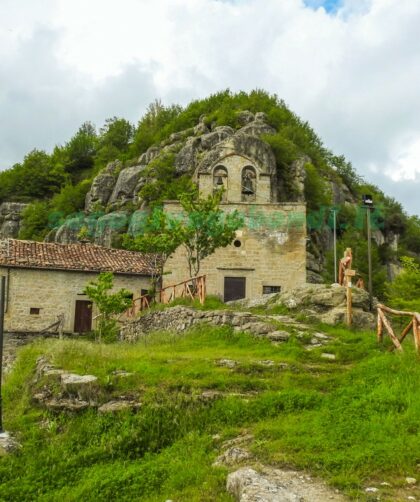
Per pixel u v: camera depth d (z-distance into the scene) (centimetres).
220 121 4972
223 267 2722
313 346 1318
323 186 4472
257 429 801
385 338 1291
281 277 2719
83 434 890
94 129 7969
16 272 2775
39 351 1520
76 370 1091
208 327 1586
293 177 4128
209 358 1189
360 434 723
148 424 884
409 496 566
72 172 6869
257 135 4491
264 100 5641
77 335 2712
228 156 3206
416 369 945
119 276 2936
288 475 633
